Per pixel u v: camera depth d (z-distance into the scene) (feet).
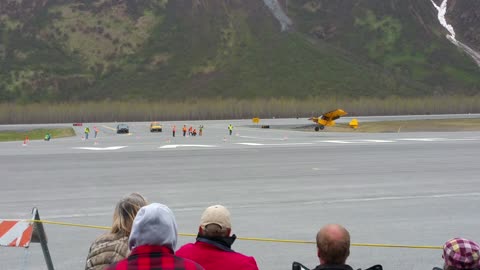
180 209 55.98
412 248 41.06
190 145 149.69
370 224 49.16
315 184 73.61
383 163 99.30
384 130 287.89
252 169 90.48
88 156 115.85
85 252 39.55
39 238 25.68
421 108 611.06
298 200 61.26
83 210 55.52
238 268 19.01
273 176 81.76
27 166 97.04
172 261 14.94
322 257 17.16
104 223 49.37
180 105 652.89
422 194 65.72
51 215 53.01
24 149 140.26
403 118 447.83
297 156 112.98
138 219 15.60
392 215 53.16
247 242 42.63
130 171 88.33
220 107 615.16
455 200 61.67
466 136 185.88
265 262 37.45
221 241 19.77
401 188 70.23
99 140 188.03
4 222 25.08
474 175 82.99
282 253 39.63
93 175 83.61
